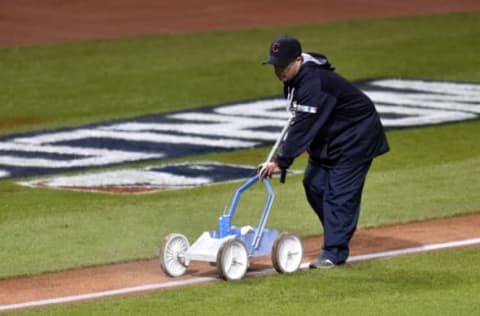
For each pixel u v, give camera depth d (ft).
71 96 239.71
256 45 295.48
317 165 111.65
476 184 155.33
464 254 115.24
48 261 116.88
